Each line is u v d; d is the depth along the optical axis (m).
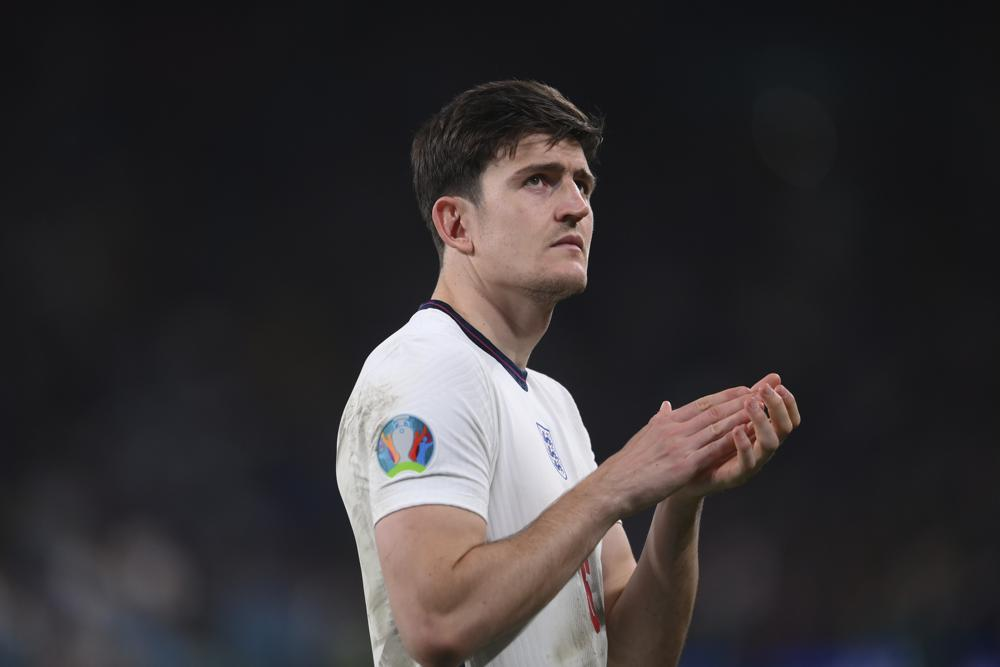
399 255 52.78
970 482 47.38
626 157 57.00
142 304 48.34
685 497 7.87
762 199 57.78
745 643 42.31
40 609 34.78
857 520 47.06
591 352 54.03
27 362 44.84
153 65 50.41
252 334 49.38
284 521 44.19
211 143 51.22
